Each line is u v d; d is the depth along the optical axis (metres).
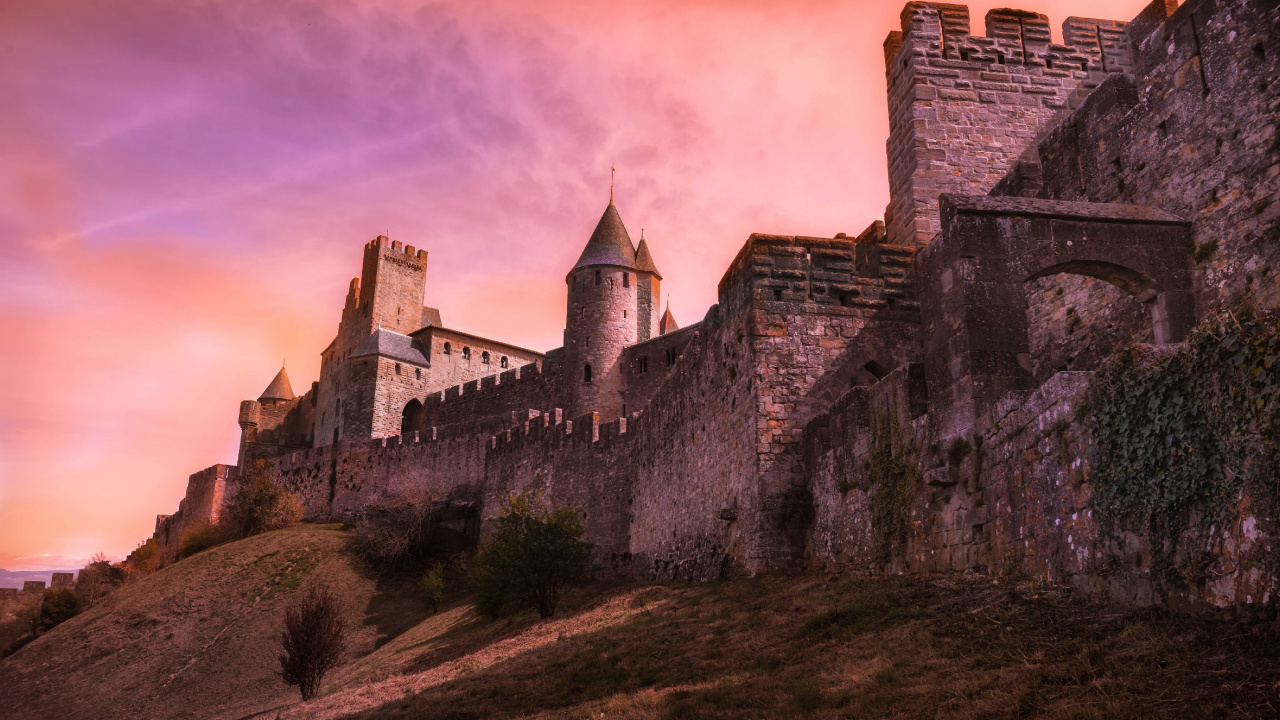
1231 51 13.91
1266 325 7.63
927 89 24.78
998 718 7.22
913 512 14.41
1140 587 8.80
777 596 15.53
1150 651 7.59
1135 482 8.96
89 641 47.66
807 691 9.24
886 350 20.58
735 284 22.50
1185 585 8.13
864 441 16.47
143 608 50.09
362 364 86.00
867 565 15.83
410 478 65.94
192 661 42.56
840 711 8.55
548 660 16.06
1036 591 10.37
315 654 26.27
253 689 38.47
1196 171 14.48
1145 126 15.85
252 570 52.75
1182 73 14.96
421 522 54.25
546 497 47.31
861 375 20.41
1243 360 7.71
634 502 37.84
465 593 46.59
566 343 70.12
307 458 75.44
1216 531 7.82
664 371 64.69
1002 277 14.16
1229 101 13.89
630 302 69.81
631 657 14.00
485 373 93.88
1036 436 11.05
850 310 20.80
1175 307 14.16
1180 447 8.37
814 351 20.39
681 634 14.71
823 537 18.02
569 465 45.94
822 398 20.06
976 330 13.88
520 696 13.38
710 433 24.53
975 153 24.47
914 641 10.01
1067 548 10.20
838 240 21.36
